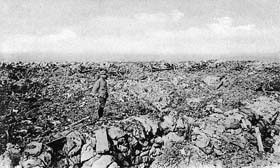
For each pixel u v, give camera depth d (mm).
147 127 9109
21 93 10555
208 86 13336
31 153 7391
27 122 8773
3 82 11031
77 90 11430
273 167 9047
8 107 9438
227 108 11289
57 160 7691
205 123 10156
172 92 12188
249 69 16016
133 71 14859
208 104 11500
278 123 11023
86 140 8102
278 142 10250
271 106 11641
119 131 8492
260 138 9945
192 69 15836
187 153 9125
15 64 13648
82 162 7789
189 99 11867
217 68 16188
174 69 15883
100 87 9156
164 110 10617
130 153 8484
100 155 7844
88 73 13648
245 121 10289
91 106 10102
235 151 9406
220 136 9703
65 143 7906
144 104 10836
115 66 15305
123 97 11188
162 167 8781
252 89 13203
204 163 8930
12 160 7367
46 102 10156
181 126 9672
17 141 7953
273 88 13438
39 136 8125
